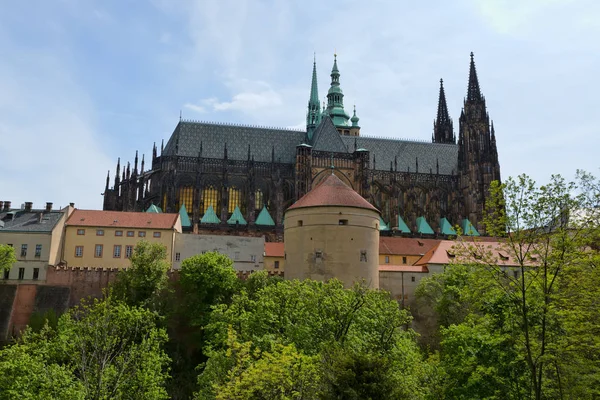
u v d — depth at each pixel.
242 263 147.12
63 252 135.25
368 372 55.19
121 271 120.75
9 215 134.38
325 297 75.06
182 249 144.00
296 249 112.56
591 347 55.06
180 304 118.12
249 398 53.72
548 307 55.28
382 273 129.25
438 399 66.75
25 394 57.31
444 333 75.31
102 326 64.12
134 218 143.38
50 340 71.38
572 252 56.97
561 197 58.25
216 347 84.31
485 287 61.62
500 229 60.81
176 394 103.06
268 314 75.44
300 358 57.56
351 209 111.00
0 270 120.38
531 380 58.84
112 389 59.97
